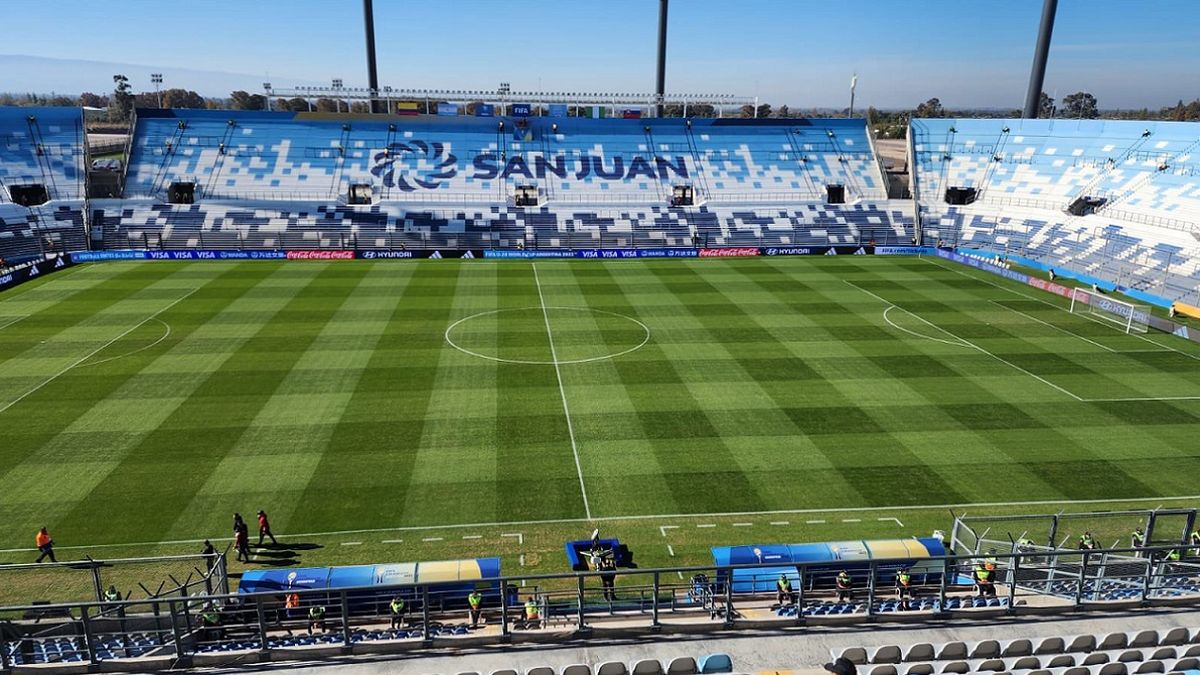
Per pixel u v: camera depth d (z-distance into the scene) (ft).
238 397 122.42
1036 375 137.28
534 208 268.82
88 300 179.11
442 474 99.91
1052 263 230.27
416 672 52.39
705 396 125.90
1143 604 61.21
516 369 137.08
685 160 296.10
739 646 55.36
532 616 63.57
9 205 234.58
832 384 131.85
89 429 110.52
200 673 52.34
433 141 290.56
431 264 228.22
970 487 98.27
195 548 83.76
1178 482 99.81
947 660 52.47
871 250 254.47
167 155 269.64
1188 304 181.16
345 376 132.26
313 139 284.20
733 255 248.93
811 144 306.55
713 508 93.25
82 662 52.65
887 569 73.77
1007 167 282.77
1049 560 68.90
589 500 94.63
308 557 82.64
